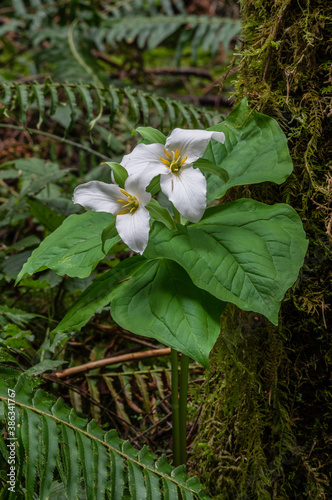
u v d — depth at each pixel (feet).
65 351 3.04
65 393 2.88
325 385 2.27
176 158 1.98
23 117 3.22
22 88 3.28
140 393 2.97
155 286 2.08
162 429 2.77
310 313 2.27
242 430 2.36
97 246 2.15
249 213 2.13
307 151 2.23
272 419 2.32
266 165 2.17
